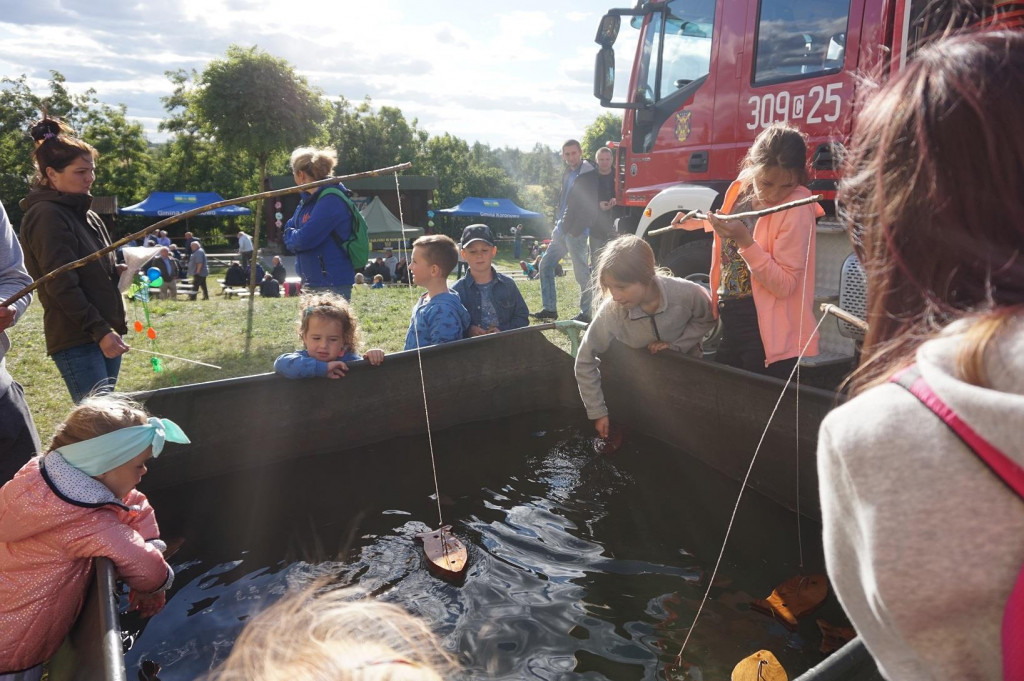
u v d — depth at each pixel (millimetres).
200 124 30578
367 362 3473
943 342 646
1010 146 628
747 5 4977
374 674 631
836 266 4258
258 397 3209
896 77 734
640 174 6074
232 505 2963
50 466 1943
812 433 2812
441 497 3037
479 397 3945
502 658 2008
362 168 54125
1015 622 555
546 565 2496
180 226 46344
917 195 668
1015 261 633
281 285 17766
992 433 562
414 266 4074
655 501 3000
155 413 2936
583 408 4219
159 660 2023
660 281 3494
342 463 3379
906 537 595
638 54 6012
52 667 1869
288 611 774
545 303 7559
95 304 3357
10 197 42656
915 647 620
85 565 1987
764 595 2299
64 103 46250
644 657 2002
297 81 29375
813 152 4559
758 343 3523
